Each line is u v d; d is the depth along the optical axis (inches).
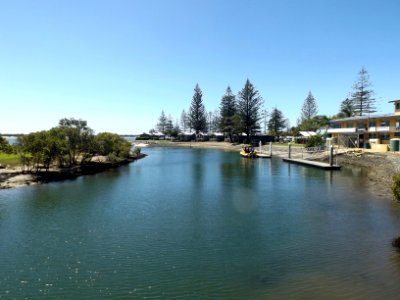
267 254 505.4
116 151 2129.7
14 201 891.4
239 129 3917.3
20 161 1326.3
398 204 830.5
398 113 1868.8
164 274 438.9
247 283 410.9
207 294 385.1
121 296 382.6
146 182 1264.8
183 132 5639.8
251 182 1266.0
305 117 4224.9
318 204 852.0
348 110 3708.2
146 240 573.6
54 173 1332.4
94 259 489.4
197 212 776.9
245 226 658.2
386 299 363.3
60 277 431.2
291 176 1423.5
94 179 1338.6
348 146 2261.3
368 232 605.9
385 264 456.4
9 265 468.4
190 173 1573.6
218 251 520.4
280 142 4082.2
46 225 664.4
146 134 6269.7
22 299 376.8
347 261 471.2
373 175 1327.5
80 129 1622.8
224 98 4384.8
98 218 719.7
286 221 692.7
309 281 411.5
